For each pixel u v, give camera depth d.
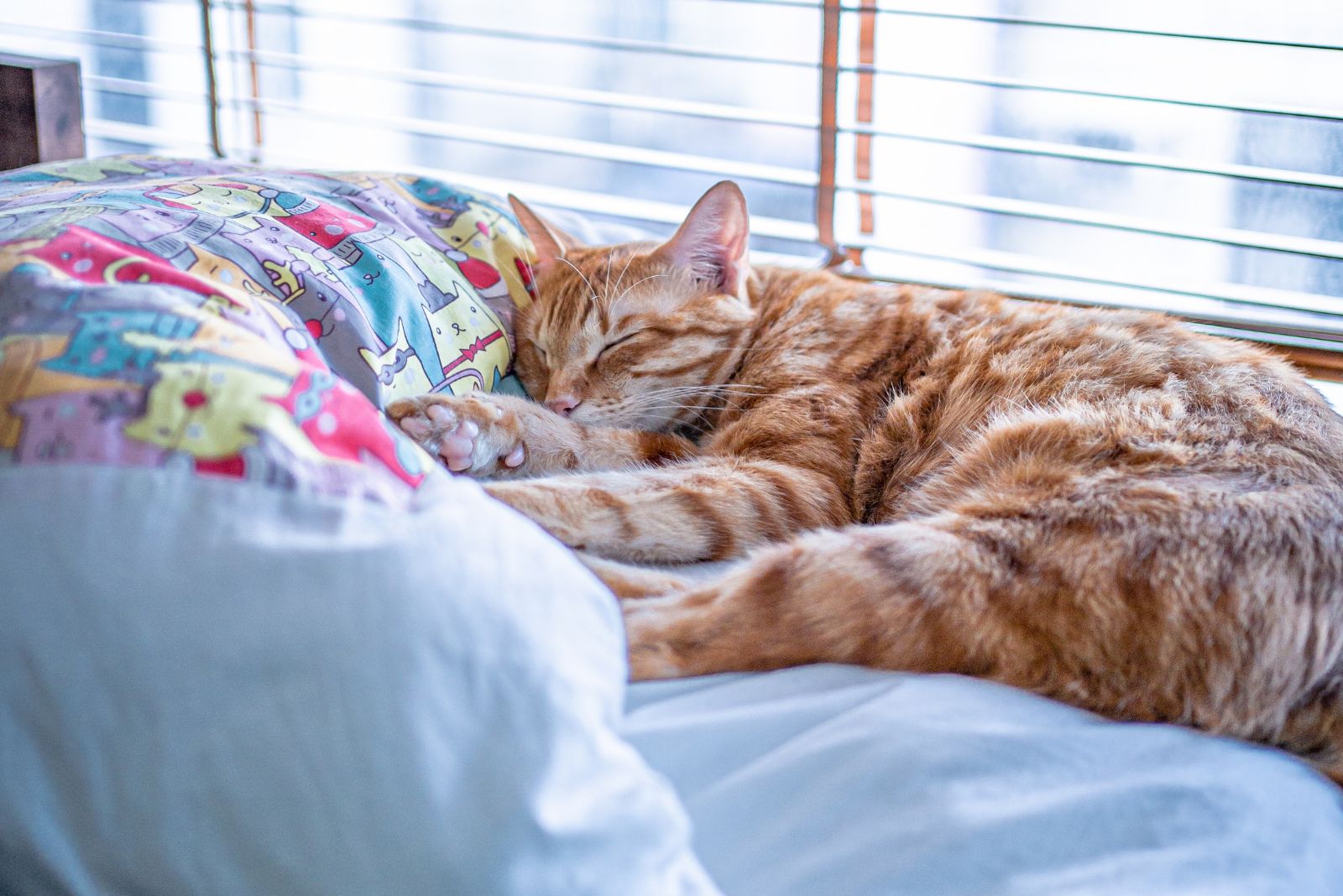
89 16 3.74
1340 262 2.52
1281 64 2.47
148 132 3.55
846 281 2.37
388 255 1.86
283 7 3.21
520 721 1.01
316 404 1.20
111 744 0.97
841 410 2.04
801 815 1.15
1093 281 2.62
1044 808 1.14
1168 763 1.27
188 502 1.05
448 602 1.05
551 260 2.30
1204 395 1.79
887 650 1.44
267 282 1.62
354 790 0.96
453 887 0.94
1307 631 1.40
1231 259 2.63
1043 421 1.78
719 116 2.83
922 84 2.80
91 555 1.00
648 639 1.45
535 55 3.75
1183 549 1.43
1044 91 2.69
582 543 1.72
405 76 3.14
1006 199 2.75
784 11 3.18
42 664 0.97
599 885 0.97
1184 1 2.52
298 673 0.99
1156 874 1.09
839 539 1.51
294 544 1.04
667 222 3.13
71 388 1.12
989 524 1.53
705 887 1.05
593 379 2.15
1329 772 1.38
